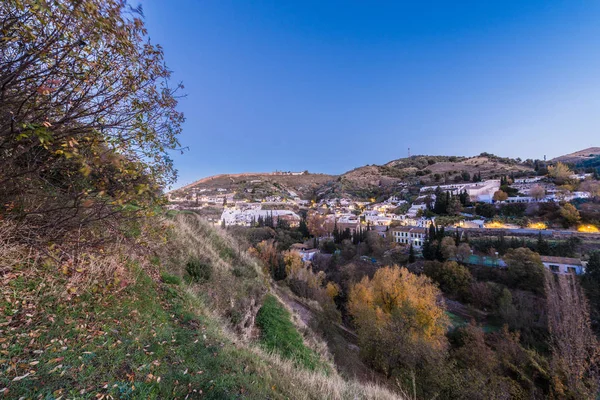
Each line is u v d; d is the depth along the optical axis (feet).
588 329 64.44
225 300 22.21
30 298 9.24
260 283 32.22
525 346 70.49
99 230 12.91
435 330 64.23
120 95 8.72
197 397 8.64
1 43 6.65
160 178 11.65
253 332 22.79
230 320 20.01
